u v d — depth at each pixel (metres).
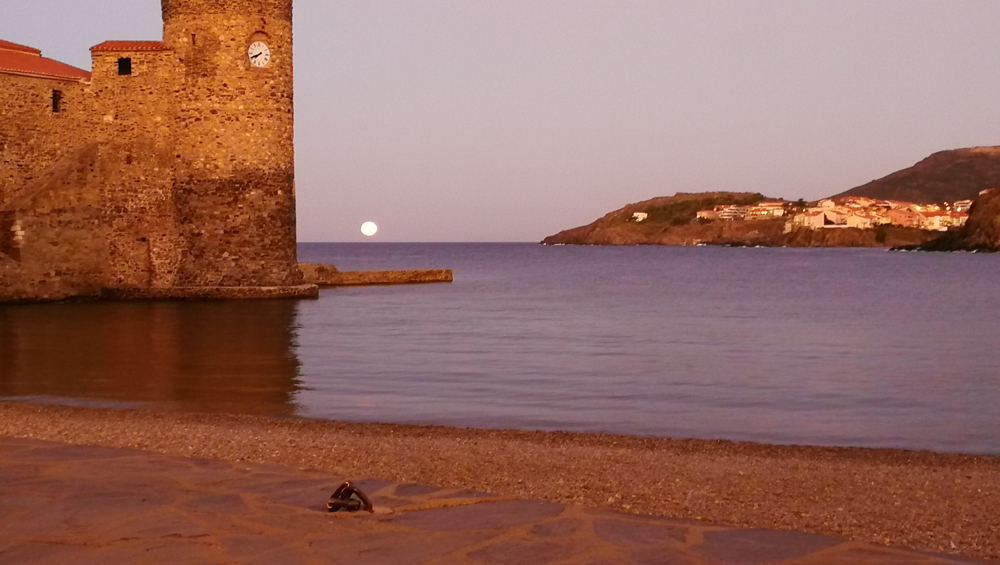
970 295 56.44
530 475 9.96
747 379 20.02
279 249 38.31
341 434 12.70
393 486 8.07
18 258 35.75
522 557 6.22
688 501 8.82
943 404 17.06
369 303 40.97
